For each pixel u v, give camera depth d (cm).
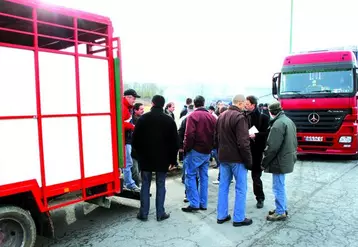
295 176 826
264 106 1429
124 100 631
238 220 501
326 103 990
